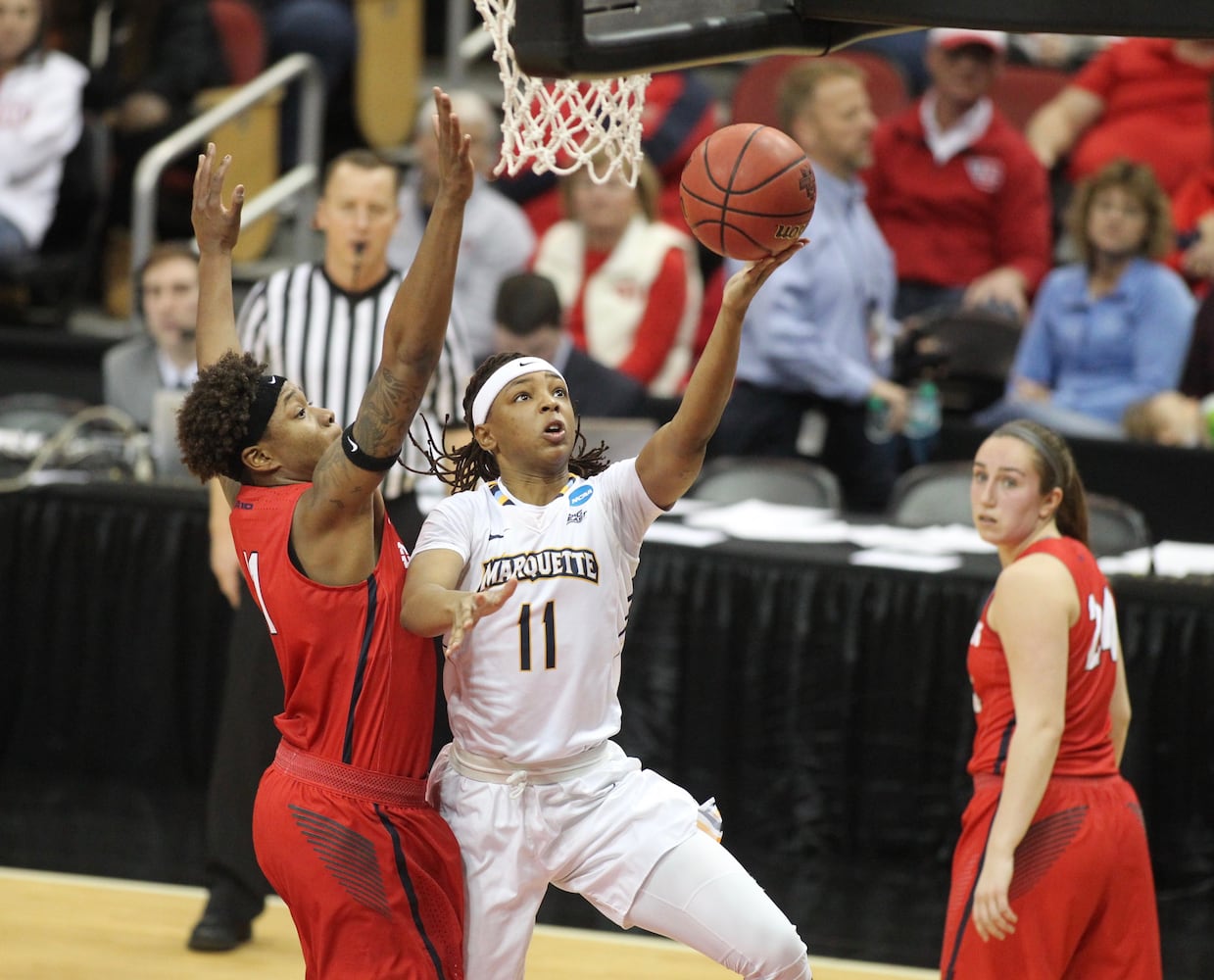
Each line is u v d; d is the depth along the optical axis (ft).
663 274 87.97
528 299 70.13
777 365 81.71
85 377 97.76
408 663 35.24
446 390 51.65
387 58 115.34
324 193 52.80
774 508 74.23
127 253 109.50
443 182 31.37
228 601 69.31
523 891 36.01
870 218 86.28
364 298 52.70
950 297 93.15
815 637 63.67
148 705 70.18
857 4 33.63
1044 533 39.78
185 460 36.63
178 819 66.90
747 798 64.95
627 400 77.71
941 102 92.12
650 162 96.63
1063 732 37.65
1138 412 83.05
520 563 35.53
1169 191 96.32
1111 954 37.68
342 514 34.06
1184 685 60.44
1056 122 100.12
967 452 83.46
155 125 108.17
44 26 100.73
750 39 33.68
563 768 35.88
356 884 34.76
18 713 71.51
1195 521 80.43
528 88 34.73
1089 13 32.91
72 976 50.90
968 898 37.58
